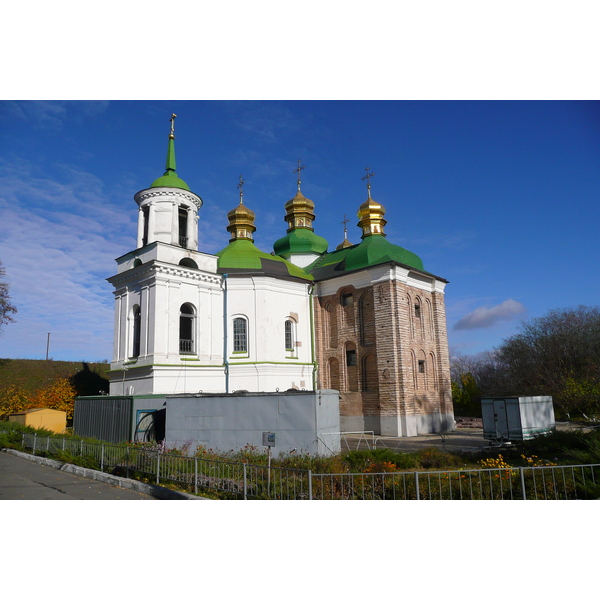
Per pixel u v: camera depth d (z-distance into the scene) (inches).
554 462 589.9
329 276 1317.7
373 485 438.6
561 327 2165.4
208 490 474.9
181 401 751.7
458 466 618.5
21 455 729.6
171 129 1211.2
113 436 884.0
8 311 1561.3
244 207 1518.2
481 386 2571.4
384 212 1470.2
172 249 1063.6
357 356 1245.1
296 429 679.7
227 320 1138.0
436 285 1357.0
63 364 1621.6
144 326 1023.0
